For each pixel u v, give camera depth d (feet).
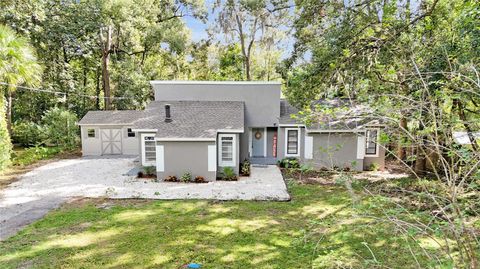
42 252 22.74
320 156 50.19
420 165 41.09
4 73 37.35
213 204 33.94
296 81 34.27
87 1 70.18
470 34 22.45
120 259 21.84
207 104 54.70
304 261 21.39
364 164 51.34
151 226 27.71
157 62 100.32
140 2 79.97
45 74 70.79
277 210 32.01
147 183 42.91
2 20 55.31
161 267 20.81
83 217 29.73
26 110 78.79
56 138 69.87
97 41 78.38
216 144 45.14
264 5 81.30
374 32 25.11
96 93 92.84
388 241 22.74
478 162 8.89
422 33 25.29
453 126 10.80
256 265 20.98
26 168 51.98
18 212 31.07
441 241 18.37
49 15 65.98
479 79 9.89
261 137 59.00
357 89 17.95
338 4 30.94
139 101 84.53
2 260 21.54
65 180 44.14
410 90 17.28
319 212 31.17
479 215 10.48
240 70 108.78
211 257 22.12
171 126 47.26
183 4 94.84
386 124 11.59
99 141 64.59
